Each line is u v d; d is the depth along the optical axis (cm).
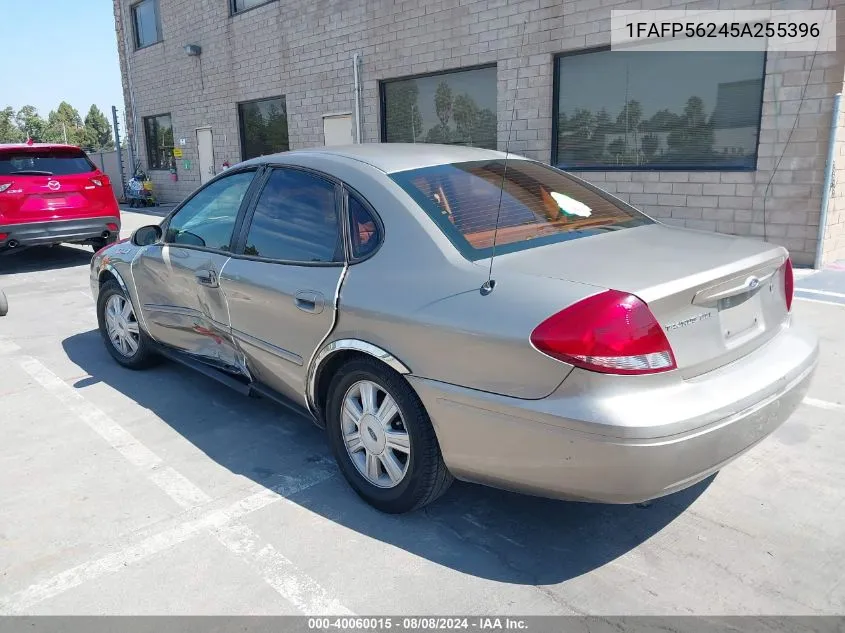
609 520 294
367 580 257
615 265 254
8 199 880
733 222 828
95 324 646
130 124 2059
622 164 923
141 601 248
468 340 248
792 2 737
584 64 935
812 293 655
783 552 268
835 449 350
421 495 283
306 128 1413
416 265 278
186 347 429
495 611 239
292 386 340
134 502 316
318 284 310
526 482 247
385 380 283
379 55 1209
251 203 369
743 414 242
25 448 376
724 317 256
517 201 316
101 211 962
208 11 1611
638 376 225
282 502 314
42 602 248
